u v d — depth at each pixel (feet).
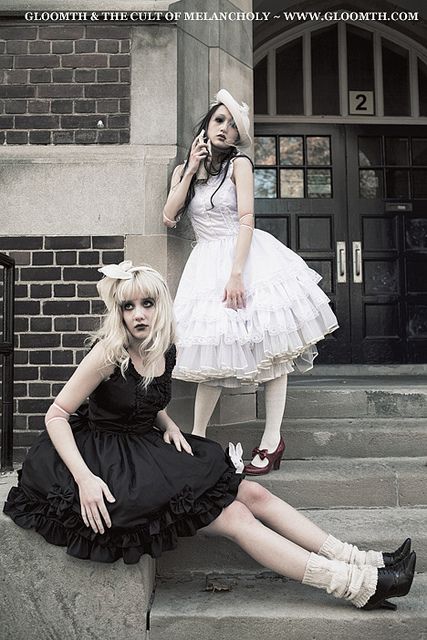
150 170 11.51
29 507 7.54
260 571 8.59
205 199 9.85
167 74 11.66
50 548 7.50
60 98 11.65
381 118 20.84
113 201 11.49
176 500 7.22
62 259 11.43
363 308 19.84
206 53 12.70
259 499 7.86
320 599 7.85
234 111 9.70
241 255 9.33
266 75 20.94
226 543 8.64
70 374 11.28
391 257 20.12
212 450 7.88
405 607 7.58
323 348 19.58
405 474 9.79
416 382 15.05
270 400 10.02
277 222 20.10
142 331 7.64
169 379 8.02
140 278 7.57
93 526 6.96
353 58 21.27
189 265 9.96
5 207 11.50
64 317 11.35
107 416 7.71
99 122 11.55
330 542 7.63
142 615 7.39
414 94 21.20
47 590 7.49
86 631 7.44
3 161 11.52
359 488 9.71
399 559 7.41
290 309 9.43
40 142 11.58
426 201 20.43
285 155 20.58
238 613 7.46
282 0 19.71
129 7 11.62
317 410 12.20
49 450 7.61
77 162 11.53
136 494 7.08
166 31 11.73
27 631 7.50
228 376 9.30
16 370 11.29
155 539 7.25
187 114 12.02
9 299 9.93
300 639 7.34
